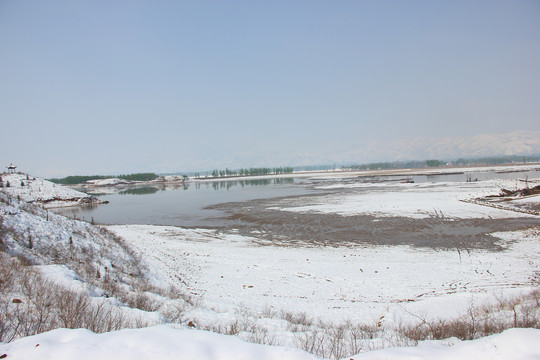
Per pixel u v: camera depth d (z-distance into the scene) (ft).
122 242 67.82
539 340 14.74
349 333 28.53
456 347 15.81
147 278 52.44
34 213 55.36
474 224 107.04
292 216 137.59
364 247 85.40
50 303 26.23
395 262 70.13
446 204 147.84
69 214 180.14
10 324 20.72
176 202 231.09
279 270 64.90
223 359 14.66
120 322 24.16
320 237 98.58
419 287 53.11
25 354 14.28
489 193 173.17
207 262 71.20
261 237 101.19
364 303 45.37
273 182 474.90
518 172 411.13
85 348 14.65
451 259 71.61
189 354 14.58
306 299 47.70
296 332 27.32
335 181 406.62
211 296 47.57
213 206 192.34
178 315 31.24
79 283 34.55
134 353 14.43
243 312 37.76
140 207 208.33
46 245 46.70
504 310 34.37
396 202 162.09
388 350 15.99
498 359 14.11
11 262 35.55
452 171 505.25
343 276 60.39
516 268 62.34
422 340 24.03
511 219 112.06
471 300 42.83
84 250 51.16
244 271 64.23
